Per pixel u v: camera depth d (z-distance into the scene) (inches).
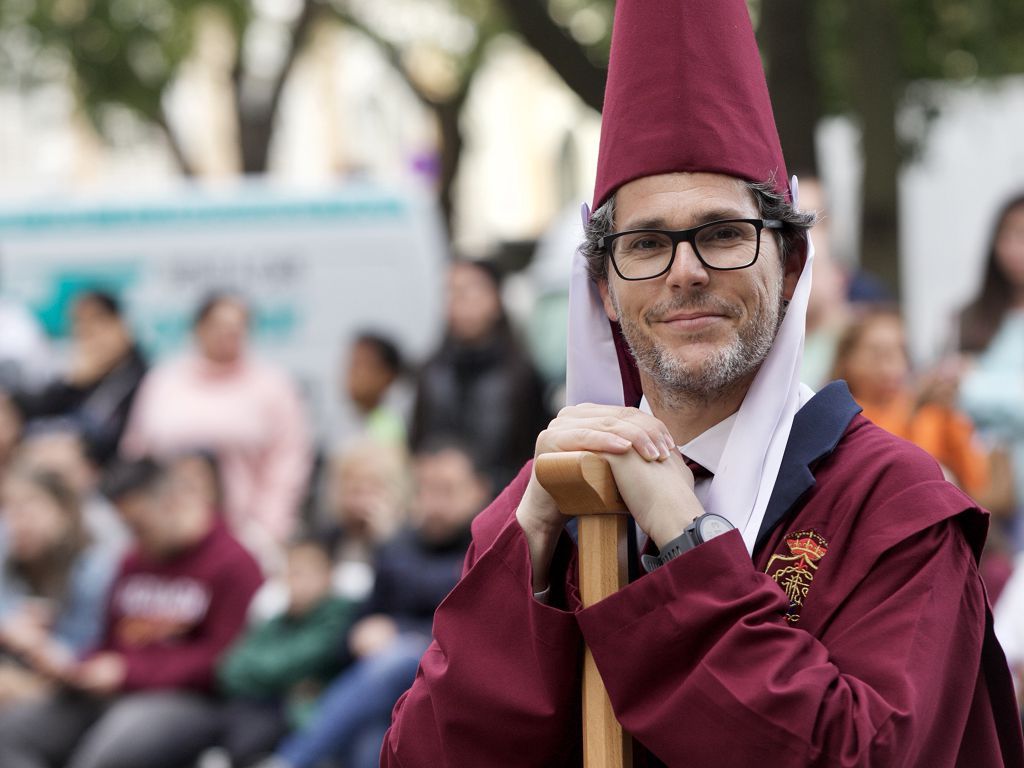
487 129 2094.0
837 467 178.9
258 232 783.1
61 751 493.0
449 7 1380.4
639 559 187.8
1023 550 426.0
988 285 466.3
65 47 1258.0
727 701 163.5
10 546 530.9
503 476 518.6
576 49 772.0
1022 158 752.3
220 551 504.7
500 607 182.1
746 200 182.5
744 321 180.9
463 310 558.9
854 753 159.8
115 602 511.2
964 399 439.8
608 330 194.9
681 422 189.5
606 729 174.4
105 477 596.7
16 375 730.8
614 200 186.9
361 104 2108.8
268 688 480.4
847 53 778.8
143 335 776.3
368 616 474.9
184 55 1317.7
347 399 677.9
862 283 521.0
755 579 169.5
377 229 789.2
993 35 796.6
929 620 167.5
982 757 175.3
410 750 185.0
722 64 183.9
